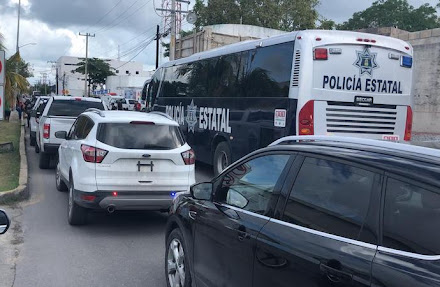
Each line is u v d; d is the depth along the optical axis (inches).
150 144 267.9
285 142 151.6
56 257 230.5
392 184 102.6
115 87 3065.9
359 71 364.5
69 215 286.0
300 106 350.9
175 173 269.9
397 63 379.6
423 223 93.9
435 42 657.6
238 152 428.8
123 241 260.5
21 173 412.2
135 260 229.9
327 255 106.7
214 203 162.2
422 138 671.8
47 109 494.6
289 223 124.3
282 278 117.7
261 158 147.8
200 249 162.4
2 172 430.0
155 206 266.1
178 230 183.3
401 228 97.3
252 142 406.3
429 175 96.9
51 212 317.4
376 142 121.6
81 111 508.4
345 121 361.1
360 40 364.2
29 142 753.6
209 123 486.3
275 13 1939.0
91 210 279.6
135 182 262.2
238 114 429.1
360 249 101.9
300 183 127.5
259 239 128.7
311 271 108.7
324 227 114.0
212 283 153.5
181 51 1318.9
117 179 259.6
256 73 404.2
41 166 493.4
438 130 650.8
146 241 261.7
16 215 305.9
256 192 143.1
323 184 120.1
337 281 101.5
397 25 1969.7
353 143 125.3
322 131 353.7
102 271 213.8
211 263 154.8
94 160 258.4
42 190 386.9
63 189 381.1
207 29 1163.3
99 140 262.8
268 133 383.6
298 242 116.3
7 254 232.5
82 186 260.8
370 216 104.0
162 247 251.8
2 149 602.2
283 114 364.8
